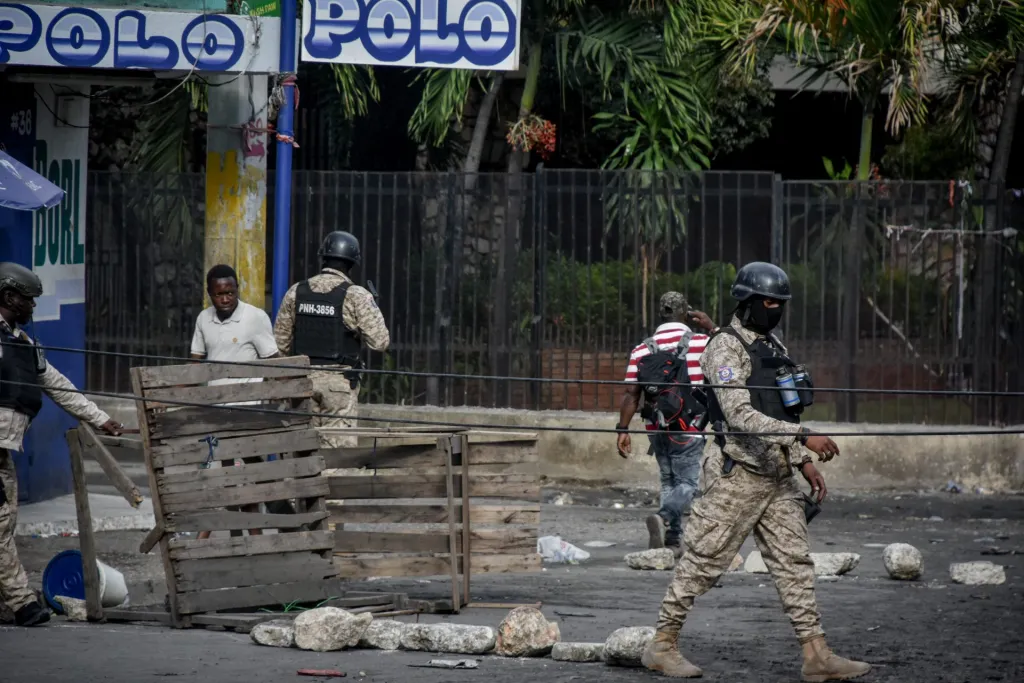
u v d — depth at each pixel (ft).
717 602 82.23
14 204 87.97
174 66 96.58
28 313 72.33
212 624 71.72
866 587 88.53
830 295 128.47
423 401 133.08
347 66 154.81
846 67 148.05
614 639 63.93
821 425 127.65
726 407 59.82
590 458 129.49
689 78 151.33
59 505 106.32
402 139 176.45
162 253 134.82
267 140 107.14
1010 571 95.09
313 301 92.17
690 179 128.26
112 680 58.59
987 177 156.35
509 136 150.30
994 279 127.13
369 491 76.54
